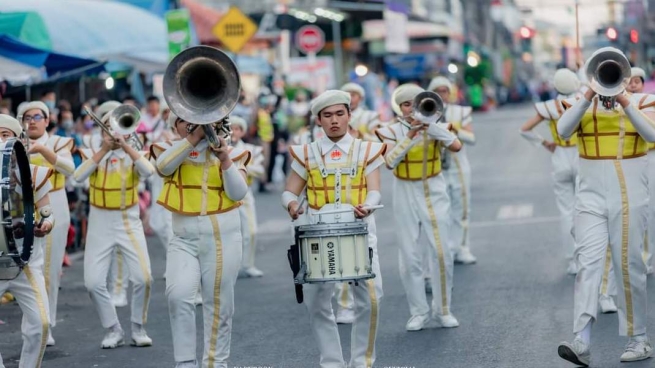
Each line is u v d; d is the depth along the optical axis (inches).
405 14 2079.2
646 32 1475.1
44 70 689.6
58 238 454.9
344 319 472.1
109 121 451.5
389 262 621.3
